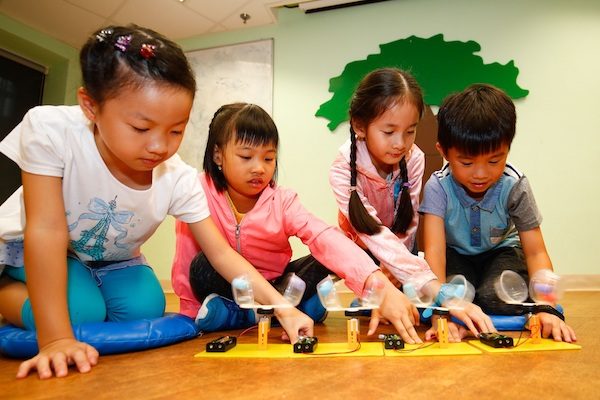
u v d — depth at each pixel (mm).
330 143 2699
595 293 2109
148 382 565
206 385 549
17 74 2920
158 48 663
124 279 1003
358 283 918
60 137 761
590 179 2369
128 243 960
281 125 2787
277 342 850
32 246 697
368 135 1068
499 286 938
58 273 698
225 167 1077
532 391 518
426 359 681
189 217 938
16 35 2697
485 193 1085
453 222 1139
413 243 1307
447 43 2564
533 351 729
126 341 745
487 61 2514
